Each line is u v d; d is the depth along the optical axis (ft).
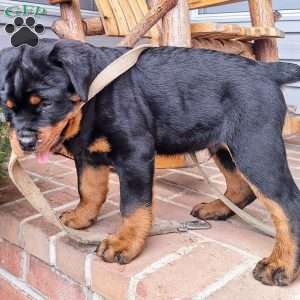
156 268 4.28
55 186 6.61
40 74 3.94
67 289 4.90
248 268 4.30
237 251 4.62
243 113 4.27
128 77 4.37
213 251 4.61
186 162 7.32
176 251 4.59
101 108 4.20
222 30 8.17
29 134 3.95
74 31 7.47
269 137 4.18
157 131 4.55
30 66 3.94
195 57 4.56
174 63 4.52
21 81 3.92
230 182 5.51
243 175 4.29
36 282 5.32
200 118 4.48
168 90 4.45
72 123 4.22
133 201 4.37
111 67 4.14
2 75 4.03
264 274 4.07
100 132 4.26
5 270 5.82
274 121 4.24
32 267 5.34
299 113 11.80
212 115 4.46
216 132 4.54
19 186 4.47
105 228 5.13
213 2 9.69
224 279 4.12
